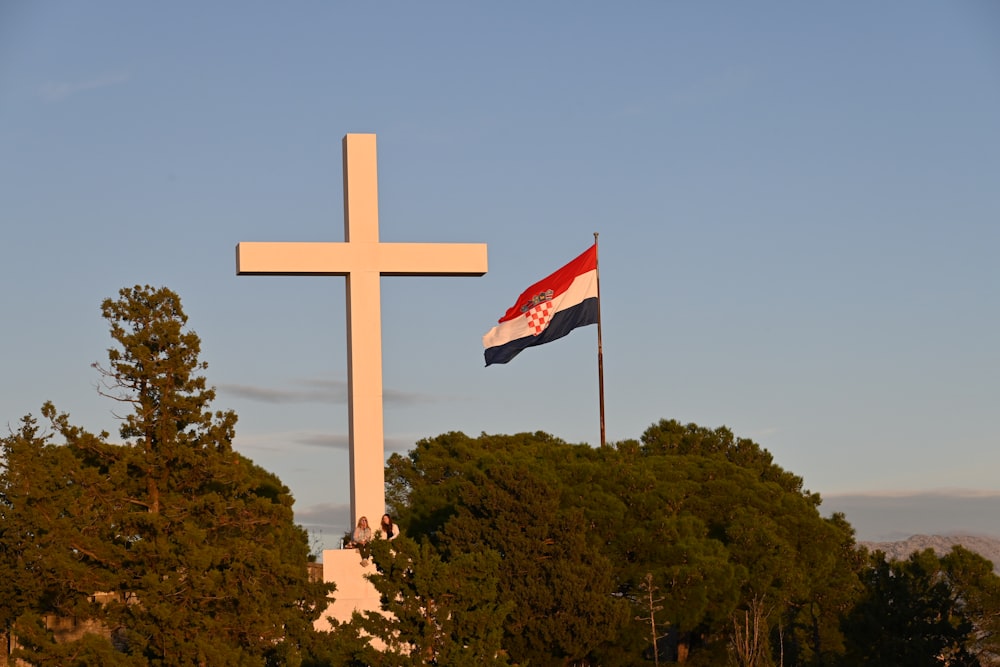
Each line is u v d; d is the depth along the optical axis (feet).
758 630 235.40
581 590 219.61
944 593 229.86
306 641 190.29
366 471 199.93
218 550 194.70
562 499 256.93
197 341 214.90
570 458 280.31
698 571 246.47
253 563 196.03
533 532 221.87
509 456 278.67
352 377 201.26
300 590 197.47
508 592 217.77
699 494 280.51
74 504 203.10
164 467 210.59
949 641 228.84
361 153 204.74
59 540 198.29
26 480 209.67
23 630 192.34
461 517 225.97
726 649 265.95
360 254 203.10
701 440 379.35
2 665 213.87
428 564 166.61
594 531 254.27
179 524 202.59
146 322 214.07
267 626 191.72
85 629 222.28
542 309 261.85
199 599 192.44
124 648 219.20
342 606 198.08
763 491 287.69
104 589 199.41
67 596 204.64
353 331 201.98
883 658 223.30
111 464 213.66
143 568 198.80
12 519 211.20
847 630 232.73
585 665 237.66
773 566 258.98
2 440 232.73
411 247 204.74
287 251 201.46
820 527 287.28
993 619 277.64
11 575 209.97
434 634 165.58
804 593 272.72
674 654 288.10
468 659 162.30
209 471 210.18
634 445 338.34
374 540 169.78
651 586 236.84
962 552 283.79
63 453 211.20
